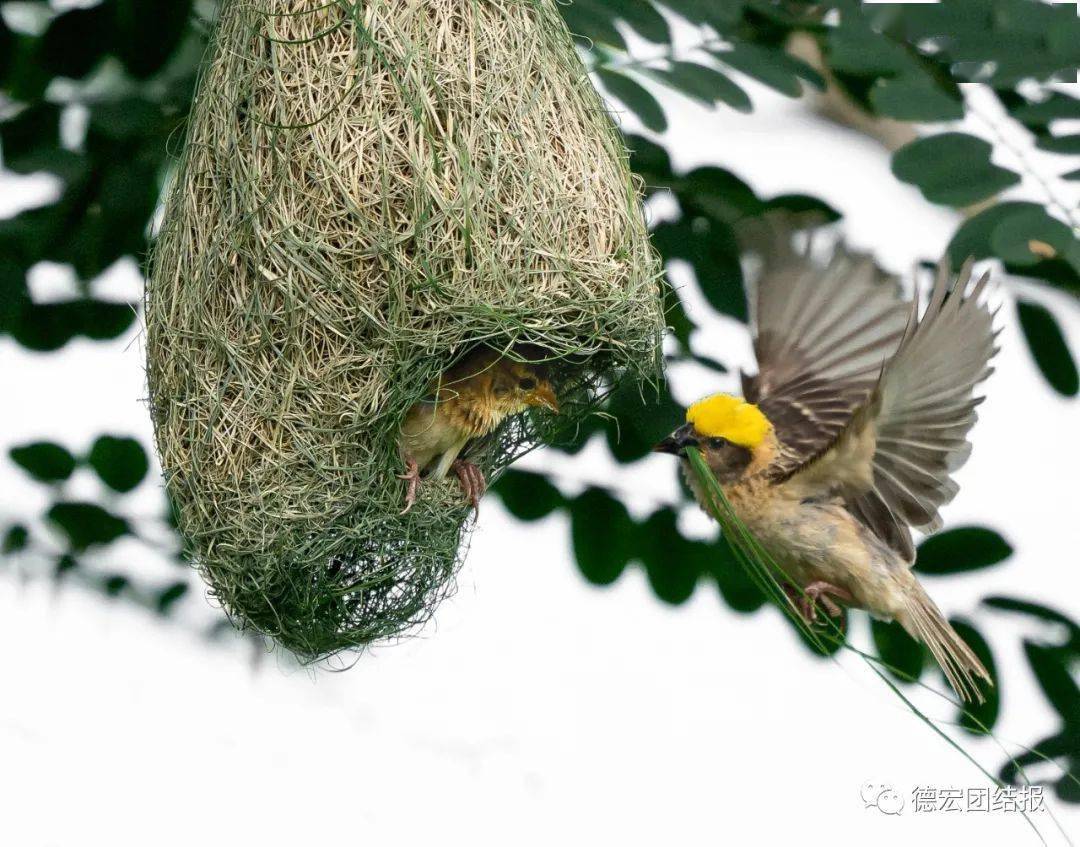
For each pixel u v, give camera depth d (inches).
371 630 256.8
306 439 254.8
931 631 255.9
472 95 254.7
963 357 254.4
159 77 257.9
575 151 255.4
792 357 257.9
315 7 254.7
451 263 254.4
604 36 257.0
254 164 254.7
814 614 256.5
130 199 258.2
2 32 257.3
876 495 256.2
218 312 254.8
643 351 255.9
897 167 256.4
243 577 255.4
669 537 259.0
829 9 257.8
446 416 255.8
